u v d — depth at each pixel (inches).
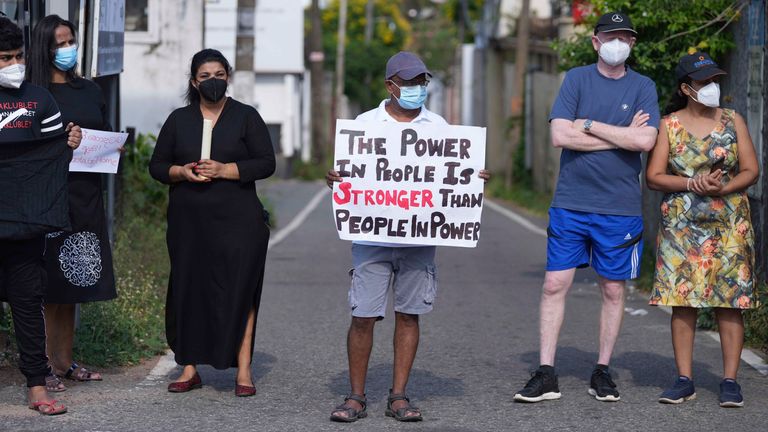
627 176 276.1
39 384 257.6
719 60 446.3
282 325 386.9
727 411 267.7
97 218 287.0
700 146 274.8
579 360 331.6
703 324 372.5
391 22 2384.4
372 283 259.6
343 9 1784.0
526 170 1103.6
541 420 259.6
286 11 1438.2
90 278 284.8
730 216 274.1
